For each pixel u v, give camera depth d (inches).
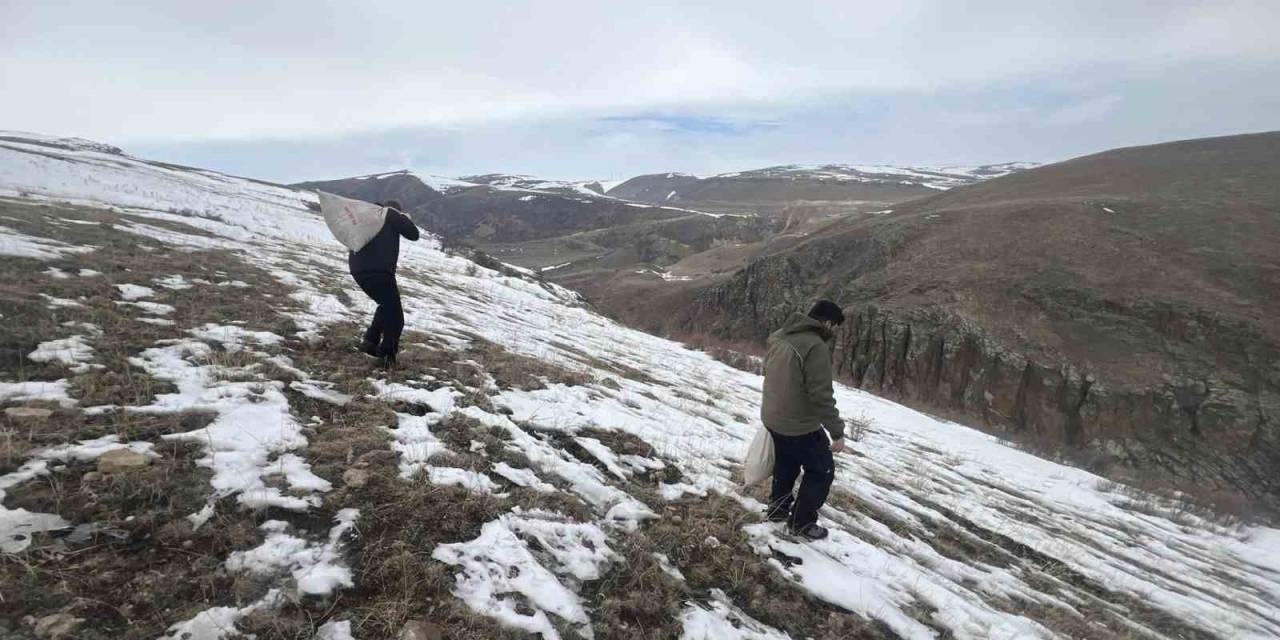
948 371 1214.3
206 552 107.2
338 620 99.3
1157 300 1200.2
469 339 339.3
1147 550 321.4
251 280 350.6
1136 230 1536.7
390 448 161.3
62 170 1031.0
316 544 116.4
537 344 409.1
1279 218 1510.8
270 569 107.1
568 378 303.4
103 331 198.2
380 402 192.4
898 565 179.2
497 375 265.9
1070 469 573.6
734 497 195.5
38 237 326.0
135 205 768.9
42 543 99.1
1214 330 1106.7
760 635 128.9
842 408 592.4
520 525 141.6
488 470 164.7
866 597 153.7
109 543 103.6
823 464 168.9
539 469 176.6
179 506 116.8
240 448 142.9
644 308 2942.9
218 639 89.7
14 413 132.6
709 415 350.3
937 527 242.7
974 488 360.8
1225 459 932.0
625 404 293.0
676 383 448.1
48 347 173.8
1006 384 1143.0
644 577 137.3
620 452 213.0
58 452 123.6
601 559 140.0
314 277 438.9
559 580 127.6
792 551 167.6
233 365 193.2
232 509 120.3
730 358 789.9
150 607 92.9
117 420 142.2
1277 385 987.9
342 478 140.9
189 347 201.3
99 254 317.4
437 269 803.4
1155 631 199.2
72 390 152.4
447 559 121.6
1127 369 1086.4
